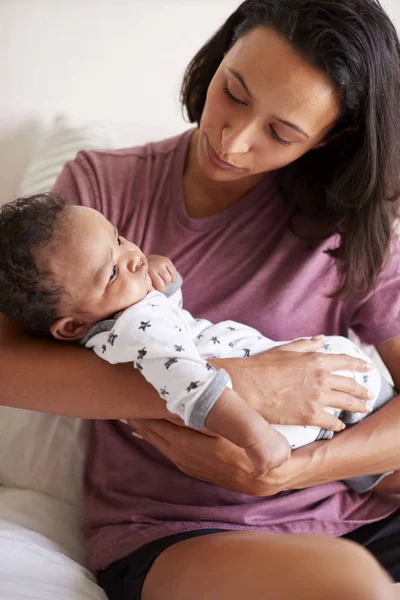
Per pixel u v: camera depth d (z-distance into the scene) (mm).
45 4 1743
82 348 1035
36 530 1183
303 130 1055
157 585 997
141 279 1012
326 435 1092
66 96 1809
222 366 1028
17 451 1313
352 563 894
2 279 988
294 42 997
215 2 1799
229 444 1006
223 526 1074
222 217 1237
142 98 1832
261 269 1228
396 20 1865
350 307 1286
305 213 1244
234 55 1047
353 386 1083
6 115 1790
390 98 1087
